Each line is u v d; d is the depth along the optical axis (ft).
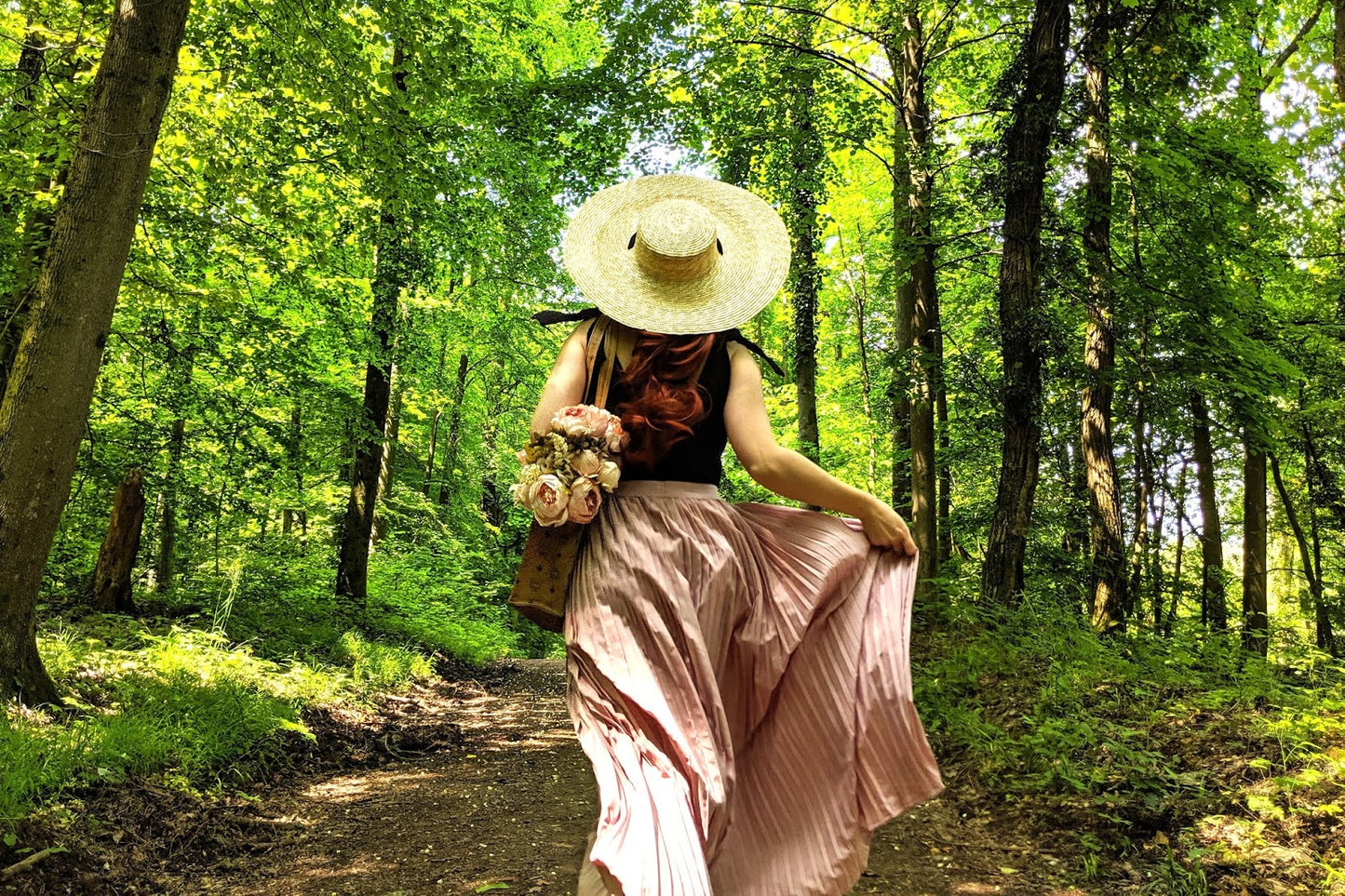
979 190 27.07
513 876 11.69
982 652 20.15
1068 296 28.32
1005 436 25.57
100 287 15.69
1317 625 37.81
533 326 57.82
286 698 20.93
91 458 30.35
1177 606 38.04
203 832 12.93
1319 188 36.35
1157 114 30.27
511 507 75.51
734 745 5.69
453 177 33.73
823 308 63.67
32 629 15.70
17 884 9.98
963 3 33.76
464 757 20.51
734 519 5.90
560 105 35.14
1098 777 13.60
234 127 26.25
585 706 5.15
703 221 5.91
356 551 40.09
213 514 33.35
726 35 36.73
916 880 11.51
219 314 28.81
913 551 5.96
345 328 36.04
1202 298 29.50
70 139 20.88
